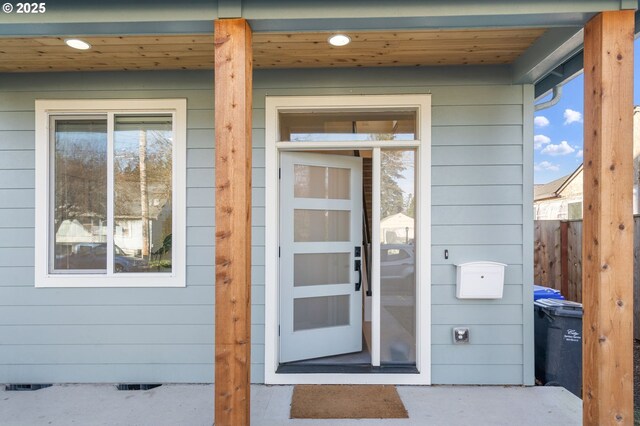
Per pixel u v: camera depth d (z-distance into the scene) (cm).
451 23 214
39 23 208
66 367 316
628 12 199
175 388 307
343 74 316
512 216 312
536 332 326
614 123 198
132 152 325
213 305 316
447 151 313
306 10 205
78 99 319
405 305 323
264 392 294
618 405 195
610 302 197
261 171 316
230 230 203
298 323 333
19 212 319
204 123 319
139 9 206
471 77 313
